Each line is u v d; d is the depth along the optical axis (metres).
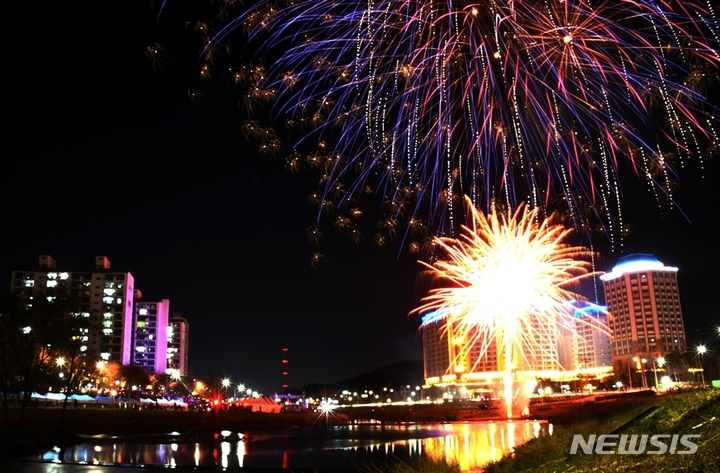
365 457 48.59
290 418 115.12
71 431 64.94
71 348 64.88
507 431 66.44
